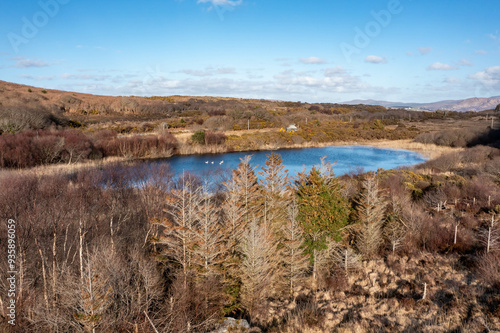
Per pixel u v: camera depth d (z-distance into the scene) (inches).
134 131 3531.0
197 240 705.0
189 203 743.1
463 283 795.4
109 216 1114.1
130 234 1043.9
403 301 759.7
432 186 1498.5
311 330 693.3
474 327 628.7
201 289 683.4
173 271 790.5
